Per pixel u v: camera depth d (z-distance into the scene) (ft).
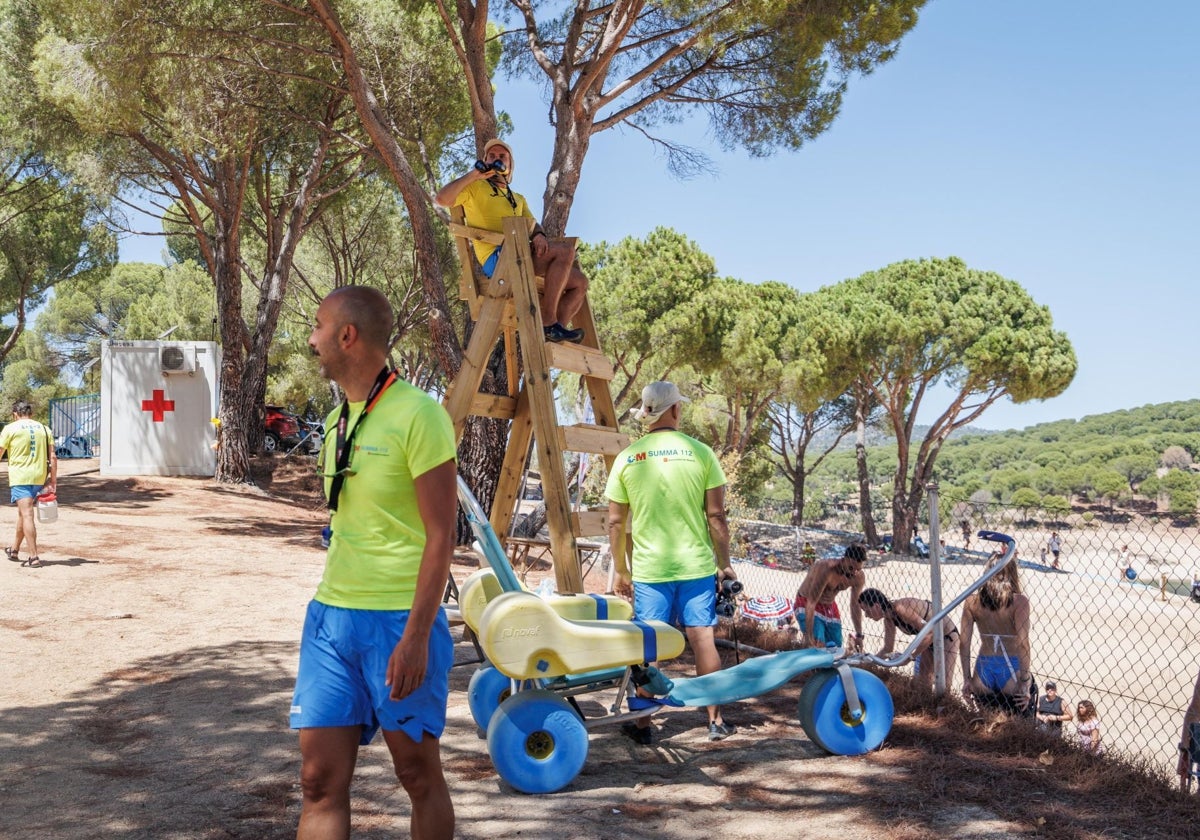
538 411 17.48
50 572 30.50
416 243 43.47
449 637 8.86
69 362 153.79
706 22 37.24
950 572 36.55
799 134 45.80
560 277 18.62
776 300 111.34
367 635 8.36
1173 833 11.75
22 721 16.85
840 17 38.52
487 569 14.92
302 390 130.31
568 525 17.24
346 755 8.45
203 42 42.96
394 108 52.06
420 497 8.37
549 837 11.74
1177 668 42.16
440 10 39.63
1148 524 22.48
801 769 14.33
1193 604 49.78
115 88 43.75
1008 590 18.75
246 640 23.70
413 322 90.79
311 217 73.51
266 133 62.08
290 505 61.98
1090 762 14.25
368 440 8.51
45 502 32.01
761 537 59.77
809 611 23.27
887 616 21.70
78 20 43.86
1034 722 16.22
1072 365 100.89
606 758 15.07
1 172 75.56
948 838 11.57
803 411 106.22
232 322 66.85
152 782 13.99
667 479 15.51
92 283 100.12
